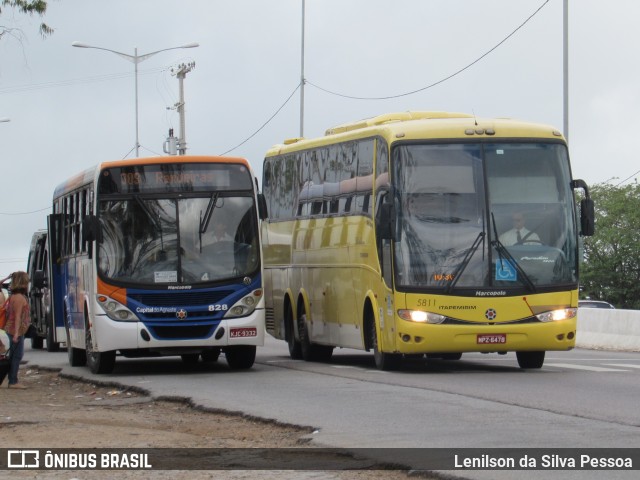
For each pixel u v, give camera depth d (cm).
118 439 1577
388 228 2403
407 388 2094
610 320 3694
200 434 1636
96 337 2589
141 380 2484
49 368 3064
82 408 2034
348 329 2750
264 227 3456
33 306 4422
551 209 2447
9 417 1881
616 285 11494
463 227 2416
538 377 2309
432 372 2497
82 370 2889
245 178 2653
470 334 2388
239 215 2631
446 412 1714
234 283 2598
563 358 3039
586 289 11550
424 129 2456
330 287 2861
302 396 2006
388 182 2445
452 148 2448
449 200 2427
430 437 1470
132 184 2623
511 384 2147
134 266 2583
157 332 2573
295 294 3145
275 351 3694
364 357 3281
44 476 1311
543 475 1202
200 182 2633
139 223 2605
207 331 2583
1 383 2528
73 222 2977
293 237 3161
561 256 2431
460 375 2389
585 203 2455
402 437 1478
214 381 2383
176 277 2583
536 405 1780
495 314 2392
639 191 11706
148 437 1593
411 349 2395
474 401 1852
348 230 2728
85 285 2759
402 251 2408
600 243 11544
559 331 2408
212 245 2609
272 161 3372
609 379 2247
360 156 2667
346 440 1472
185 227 2606
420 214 2422
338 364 2903
